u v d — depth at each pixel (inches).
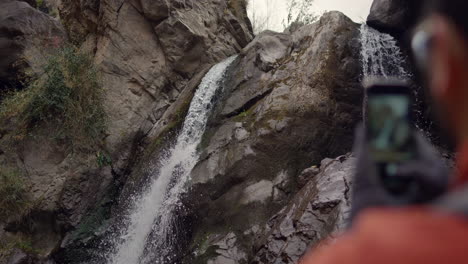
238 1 652.1
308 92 378.3
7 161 444.8
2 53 508.1
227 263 314.0
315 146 363.3
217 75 465.4
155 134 478.6
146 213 408.8
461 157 18.6
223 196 351.9
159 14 519.5
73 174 440.1
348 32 406.6
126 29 514.3
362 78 393.4
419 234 17.0
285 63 415.2
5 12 516.7
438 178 20.8
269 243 264.2
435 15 19.2
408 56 404.8
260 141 360.8
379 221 18.0
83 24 567.2
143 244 391.5
